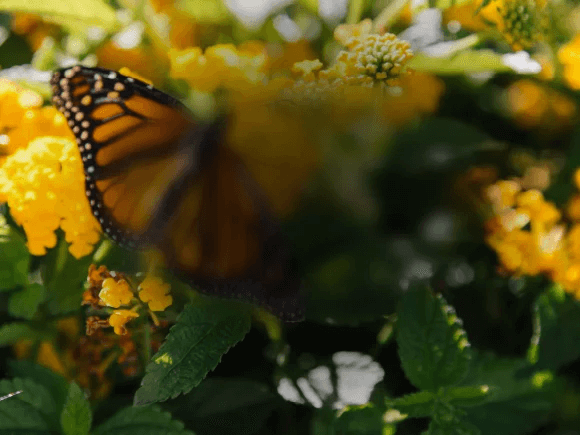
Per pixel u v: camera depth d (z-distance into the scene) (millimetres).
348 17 610
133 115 538
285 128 558
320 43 617
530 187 616
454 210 588
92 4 592
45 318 582
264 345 591
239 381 579
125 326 561
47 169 550
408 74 569
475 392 561
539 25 593
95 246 564
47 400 568
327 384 569
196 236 535
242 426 571
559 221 610
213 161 541
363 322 584
